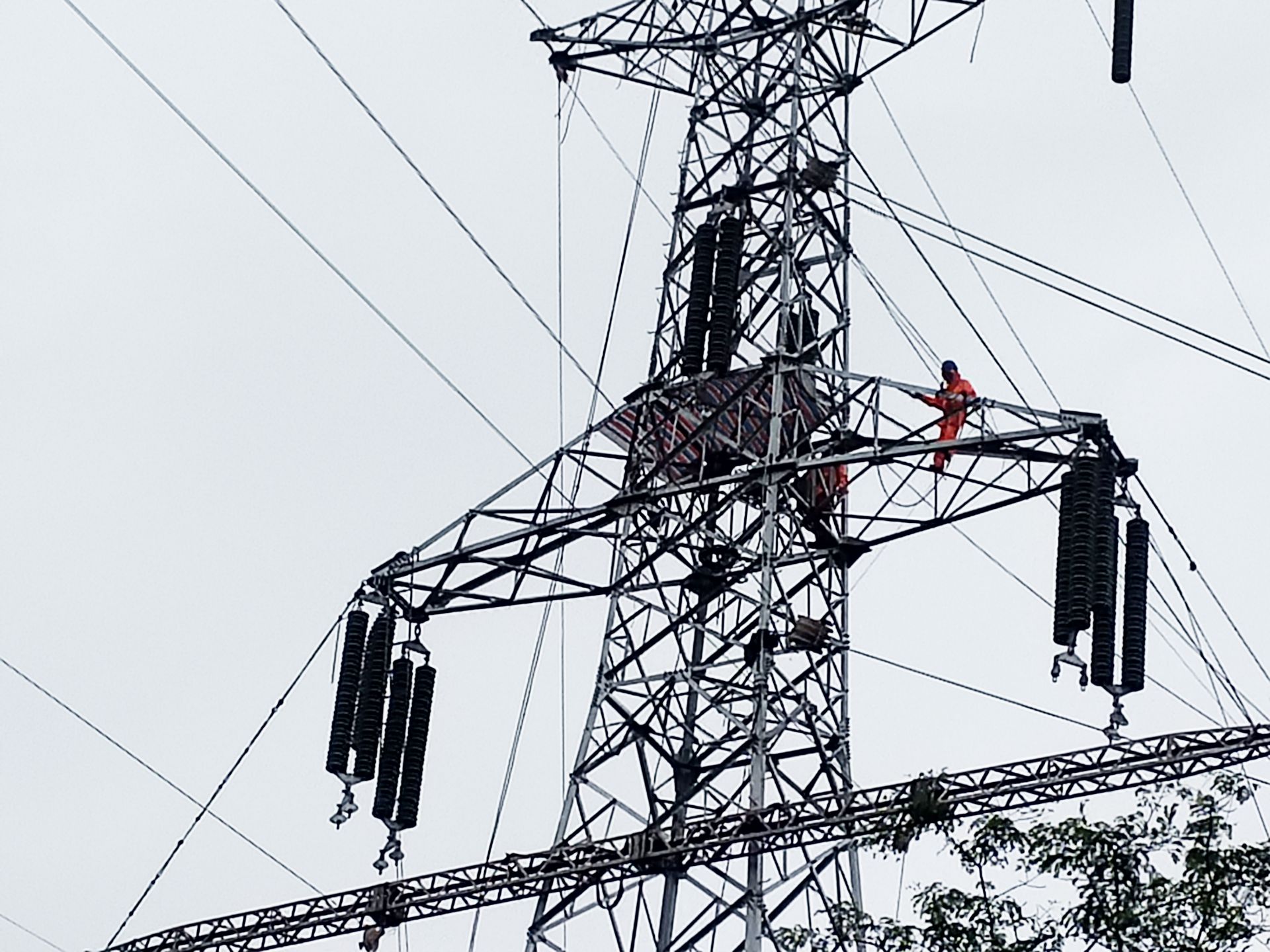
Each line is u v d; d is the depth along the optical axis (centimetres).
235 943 4588
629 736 4694
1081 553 4350
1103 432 4438
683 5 5119
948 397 4588
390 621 4841
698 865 4303
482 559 4825
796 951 4184
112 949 4644
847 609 4784
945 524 4631
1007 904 3931
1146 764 3994
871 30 5088
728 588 4781
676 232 5016
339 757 4744
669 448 4834
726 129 5084
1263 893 3831
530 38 5106
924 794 4078
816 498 4825
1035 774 4047
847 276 4981
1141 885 3866
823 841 4181
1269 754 3953
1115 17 4331
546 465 4816
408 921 4506
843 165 5069
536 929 4488
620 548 4822
